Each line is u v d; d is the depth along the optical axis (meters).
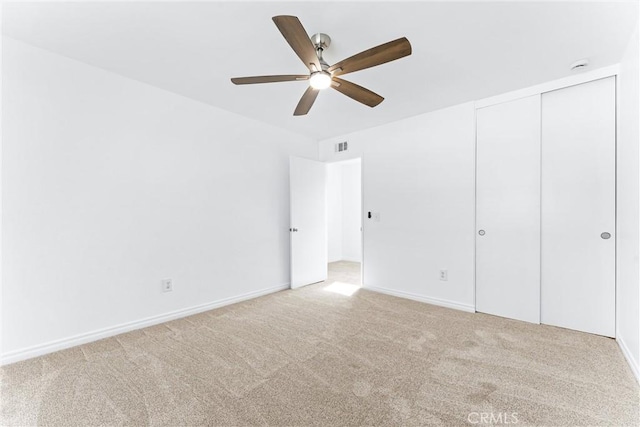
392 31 1.77
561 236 2.48
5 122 1.89
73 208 2.16
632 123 1.87
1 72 1.87
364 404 1.51
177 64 2.21
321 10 1.58
